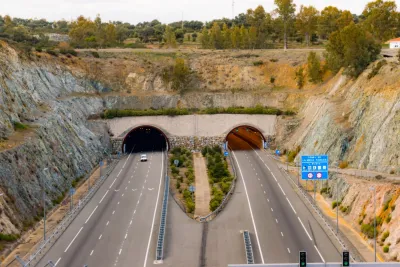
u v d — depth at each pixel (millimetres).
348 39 137375
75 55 173750
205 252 74125
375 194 84000
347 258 55438
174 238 80188
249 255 71188
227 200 101625
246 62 181125
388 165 94312
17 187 87000
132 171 127250
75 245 76625
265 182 114750
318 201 99562
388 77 113375
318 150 118875
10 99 111750
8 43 140000
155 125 156375
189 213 95188
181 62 172875
